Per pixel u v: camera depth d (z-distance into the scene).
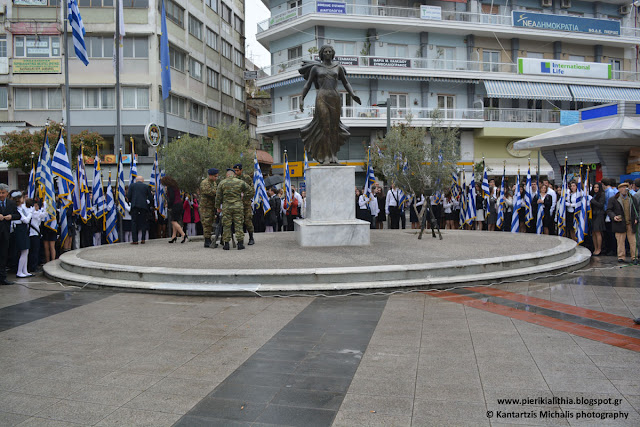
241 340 5.04
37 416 3.36
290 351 4.67
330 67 10.88
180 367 4.27
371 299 6.82
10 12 29.72
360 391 3.70
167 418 3.31
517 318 5.75
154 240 13.41
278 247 10.55
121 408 3.47
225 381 3.94
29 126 28.53
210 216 11.10
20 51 29.92
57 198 11.97
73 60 29.89
